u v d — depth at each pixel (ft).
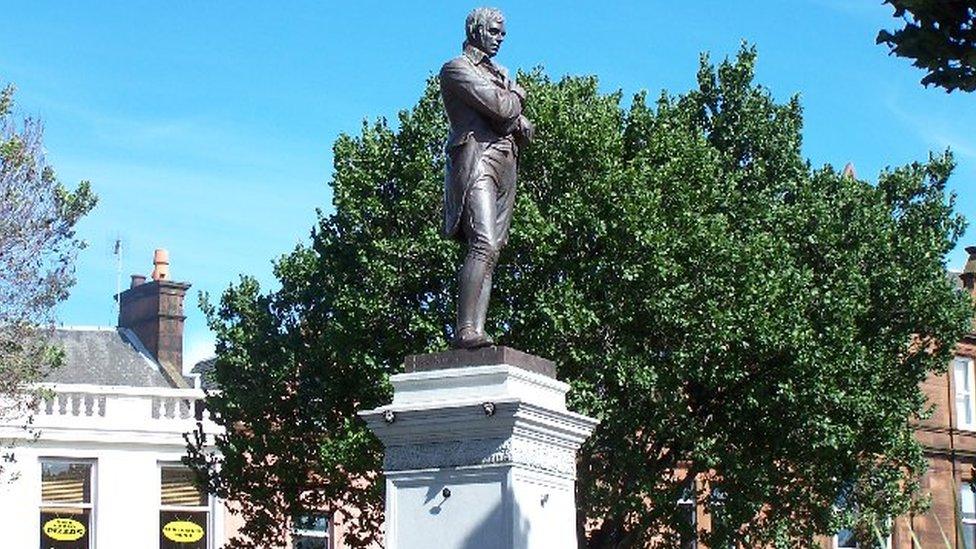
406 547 41.60
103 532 121.08
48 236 103.86
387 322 90.38
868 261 105.50
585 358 88.02
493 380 41.91
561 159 91.20
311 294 95.81
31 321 104.01
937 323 106.73
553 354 87.56
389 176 93.56
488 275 43.39
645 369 88.79
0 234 101.30
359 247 92.07
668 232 90.27
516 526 40.65
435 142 93.66
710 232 92.07
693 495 101.60
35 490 119.44
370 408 90.17
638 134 97.81
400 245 89.25
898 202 112.37
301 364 94.63
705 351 91.04
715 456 93.50
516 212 87.45
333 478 92.79
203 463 101.60
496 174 43.80
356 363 89.71
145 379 142.72
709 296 91.91
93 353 143.13
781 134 109.60
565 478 43.65
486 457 41.09
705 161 96.43
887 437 101.19
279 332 97.19
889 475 104.78
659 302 89.45
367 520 95.14
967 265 167.02
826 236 102.17
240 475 97.14
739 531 100.17
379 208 91.91
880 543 50.39
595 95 97.09
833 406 96.22
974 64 42.22
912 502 111.14
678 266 89.61
